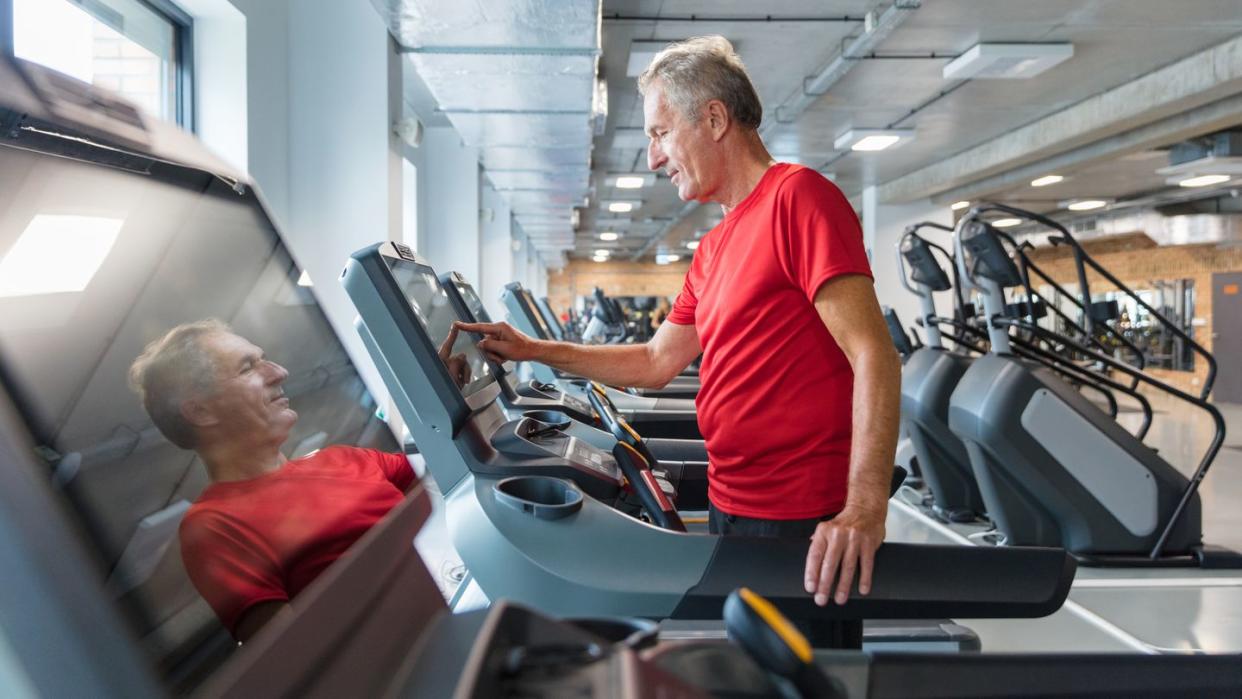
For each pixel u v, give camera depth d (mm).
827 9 5891
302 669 582
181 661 524
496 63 5102
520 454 1522
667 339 1871
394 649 715
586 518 1330
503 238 12414
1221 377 12273
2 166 601
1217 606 3137
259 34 4414
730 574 1228
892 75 7566
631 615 1246
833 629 1296
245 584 634
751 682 625
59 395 542
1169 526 3598
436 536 3357
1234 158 9094
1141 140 8516
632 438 1781
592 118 6844
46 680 430
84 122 725
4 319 540
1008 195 14094
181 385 699
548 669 443
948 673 745
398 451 1094
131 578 524
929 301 4617
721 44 1536
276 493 750
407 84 7598
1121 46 6766
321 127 4898
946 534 4133
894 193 13148
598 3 4121
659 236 21156
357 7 4895
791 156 11266
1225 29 6363
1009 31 6430
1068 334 4457
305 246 4902
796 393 1406
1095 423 3598
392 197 5016
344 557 718
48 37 2920
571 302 29688
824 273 1297
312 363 992
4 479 438
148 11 3885
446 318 1866
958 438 4301
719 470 1512
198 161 924
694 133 1510
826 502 1405
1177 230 13836
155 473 605
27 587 429
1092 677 761
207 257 856
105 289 657
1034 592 1189
